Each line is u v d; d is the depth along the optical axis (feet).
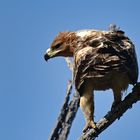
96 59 32.94
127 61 32.89
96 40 34.42
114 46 33.14
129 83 34.17
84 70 33.32
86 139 30.14
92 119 33.88
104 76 32.71
